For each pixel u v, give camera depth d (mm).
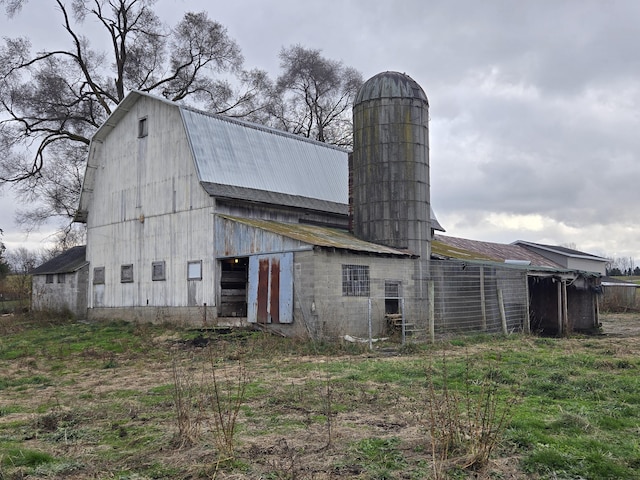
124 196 24062
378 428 6930
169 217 21719
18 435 7184
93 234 25750
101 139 25391
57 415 8078
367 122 21031
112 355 15164
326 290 16641
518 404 7969
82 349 16609
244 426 7148
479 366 11344
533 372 10586
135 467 5773
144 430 7199
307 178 24812
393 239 20391
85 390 10500
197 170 20422
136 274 23062
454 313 20109
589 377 10000
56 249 46812
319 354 14336
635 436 6484
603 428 6809
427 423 6996
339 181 26594
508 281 21484
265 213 21797
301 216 23328
